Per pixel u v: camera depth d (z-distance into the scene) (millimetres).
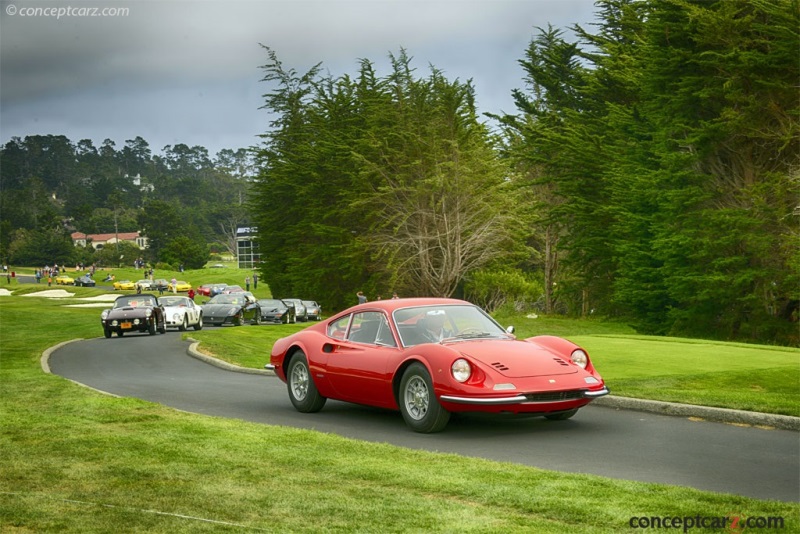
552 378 9000
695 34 37438
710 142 37500
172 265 183375
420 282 66625
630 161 43188
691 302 37562
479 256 64125
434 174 60812
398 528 4984
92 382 15703
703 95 36562
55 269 147125
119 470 6816
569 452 8062
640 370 14531
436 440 8859
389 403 9828
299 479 6418
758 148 38375
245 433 8625
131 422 9453
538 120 56000
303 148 75500
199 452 7555
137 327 31938
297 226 75562
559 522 5113
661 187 38844
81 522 5262
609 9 52344
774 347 19094
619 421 10016
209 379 16203
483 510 5430
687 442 8578
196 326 39000
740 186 38781
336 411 11305
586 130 49000
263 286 128375
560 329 44062
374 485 6246
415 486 6156
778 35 34344
